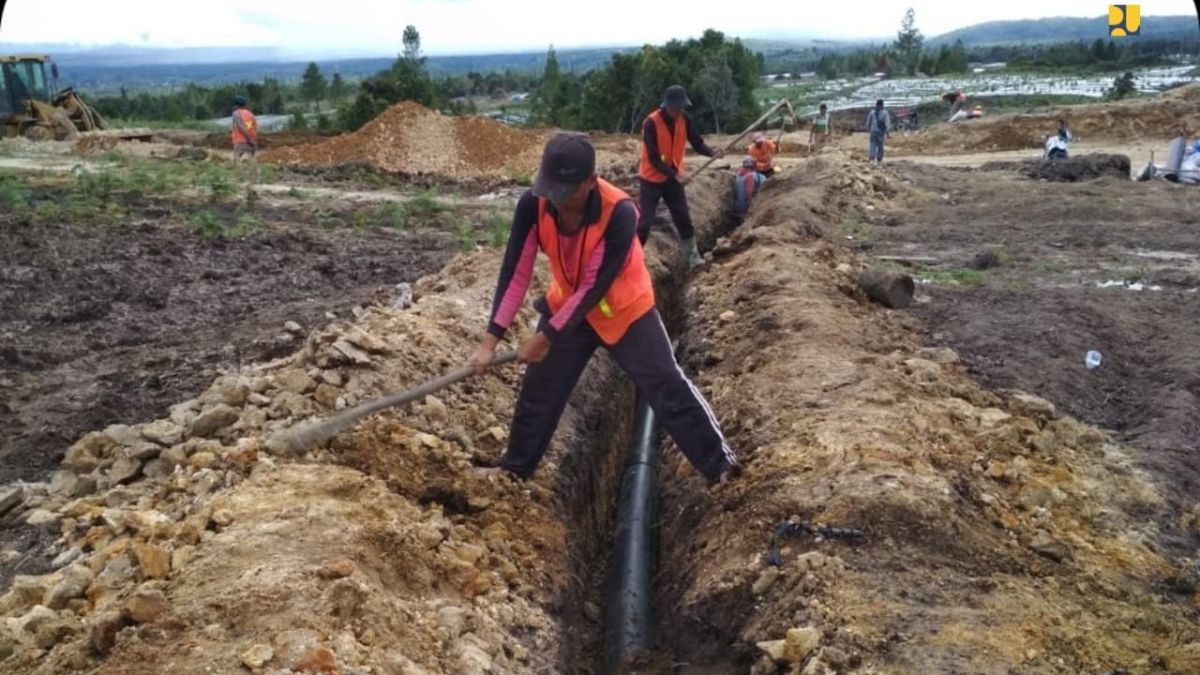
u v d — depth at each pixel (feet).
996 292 28.19
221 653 10.66
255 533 13.07
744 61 134.92
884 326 24.81
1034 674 11.94
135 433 17.65
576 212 14.47
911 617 13.03
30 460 18.24
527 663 13.38
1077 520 16.16
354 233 40.47
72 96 91.30
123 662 10.68
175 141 89.10
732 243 34.53
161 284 30.86
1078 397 21.01
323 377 17.84
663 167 30.50
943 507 15.26
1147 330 24.81
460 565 14.24
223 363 23.04
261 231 39.55
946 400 19.76
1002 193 46.52
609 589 17.51
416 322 21.24
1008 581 14.01
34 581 13.32
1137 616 13.44
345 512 13.98
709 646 14.69
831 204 41.57
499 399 20.04
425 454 17.03
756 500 16.48
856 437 17.34
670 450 21.36
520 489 17.29
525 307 24.86
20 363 23.31
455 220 43.93
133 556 13.08
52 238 36.06
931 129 94.27
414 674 11.25
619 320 15.56
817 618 13.24
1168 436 18.99
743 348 23.80
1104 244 35.35
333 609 11.59
